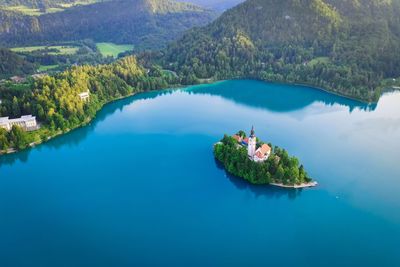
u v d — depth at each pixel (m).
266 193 186.12
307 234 155.50
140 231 156.62
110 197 180.88
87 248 147.00
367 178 196.25
